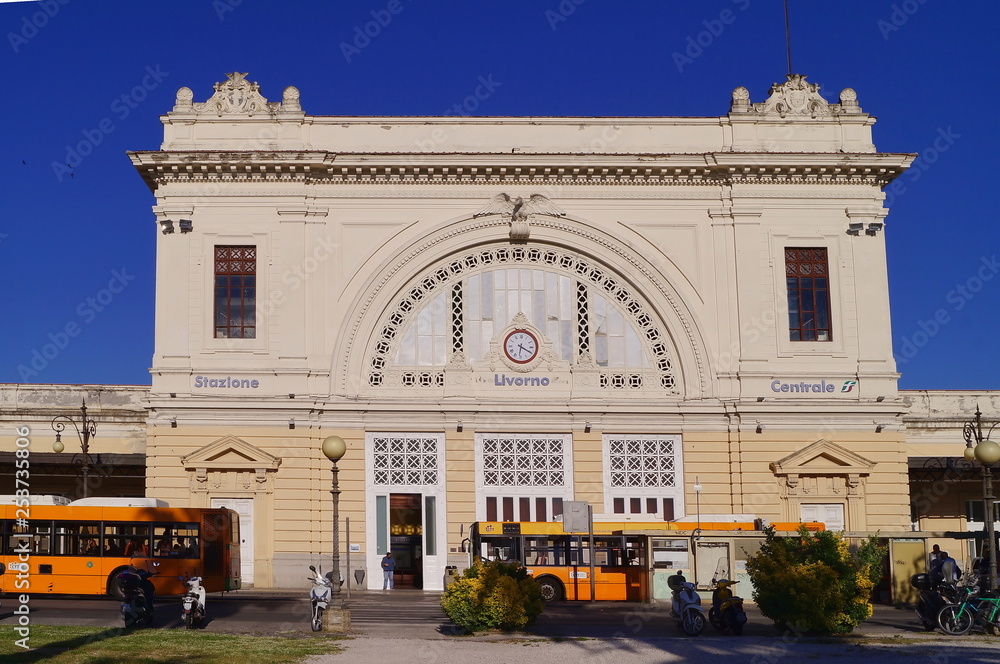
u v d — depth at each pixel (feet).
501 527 123.65
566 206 145.59
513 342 143.95
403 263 143.02
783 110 148.97
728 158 144.56
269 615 102.27
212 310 140.77
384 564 136.98
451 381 142.31
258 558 135.95
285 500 137.18
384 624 97.04
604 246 145.28
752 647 83.71
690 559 120.78
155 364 139.33
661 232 145.69
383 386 142.41
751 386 142.72
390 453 140.77
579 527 115.03
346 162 142.00
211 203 142.41
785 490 141.08
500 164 143.23
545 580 122.31
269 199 142.61
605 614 108.78
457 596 90.84
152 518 118.62
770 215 146.41
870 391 143.64
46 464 153.38
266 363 139.95
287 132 144.46
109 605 109.60
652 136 147.54
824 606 90.58
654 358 145.07
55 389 164.04
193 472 137.49
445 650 80.18
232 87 145.48
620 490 141.38
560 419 141.90
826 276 146.30
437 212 144.25
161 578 117.19
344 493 138.62
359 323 142.00
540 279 145.89
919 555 128.36
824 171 146.00
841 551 93.76
